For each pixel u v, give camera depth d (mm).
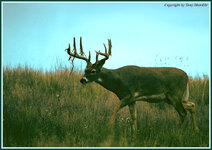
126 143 27078
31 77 47406
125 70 32875
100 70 32281
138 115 35375
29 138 28781
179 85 33312
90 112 35219
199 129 32375
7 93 42438
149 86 32750
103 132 28969
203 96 41906
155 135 29688
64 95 42938
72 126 31656
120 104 32062
